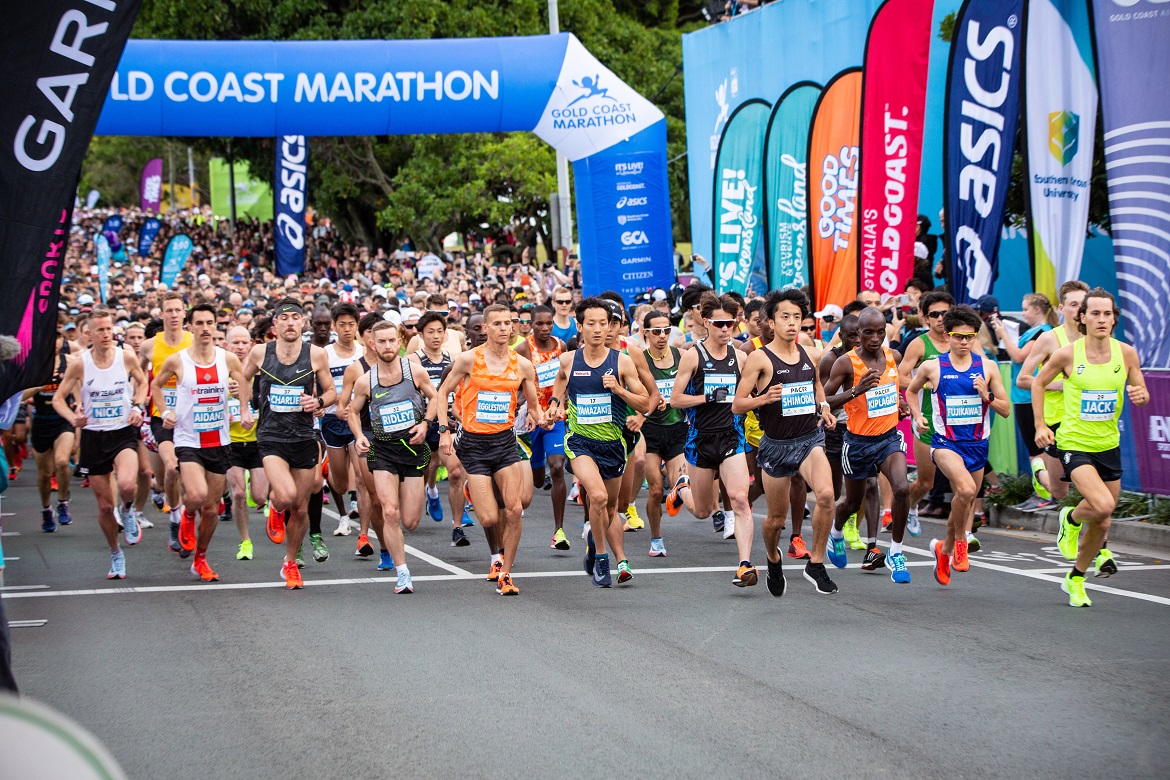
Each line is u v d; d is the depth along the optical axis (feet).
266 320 52.34
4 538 49.80
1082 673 25.75
